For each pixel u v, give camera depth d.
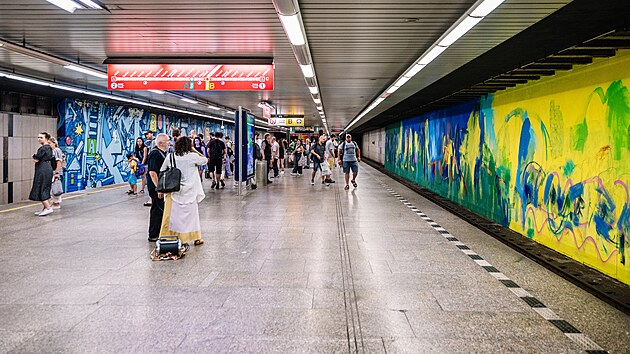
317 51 8.14
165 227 6.42
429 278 5.29
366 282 5.12
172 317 4.05
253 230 8.13
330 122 35.69
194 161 6.56
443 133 13.86
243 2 5.54
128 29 6.84
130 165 13.83
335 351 3.39
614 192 5.04
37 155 9.70
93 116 16.31
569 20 5.43
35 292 4.73
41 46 7.96
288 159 31.11
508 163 8.38
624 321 4.00
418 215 10.12
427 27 6.50
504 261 6.10
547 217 6.74
